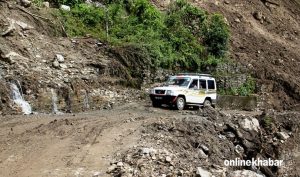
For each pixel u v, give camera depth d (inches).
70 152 422.6
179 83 818.2
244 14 1390.3
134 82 888.3
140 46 949.2
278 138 643.5
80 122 554.3
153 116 630.5
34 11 921.5
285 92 1138.7
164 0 1198.9
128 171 364.5
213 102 848.9
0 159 412.5
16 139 476.1
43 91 729.0
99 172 370.6
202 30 1136.2
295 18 1553.9
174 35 1069.8
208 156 463.2
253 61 1172.5
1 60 766.5
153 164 378.9
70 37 928.3
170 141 455.5
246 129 601.0
